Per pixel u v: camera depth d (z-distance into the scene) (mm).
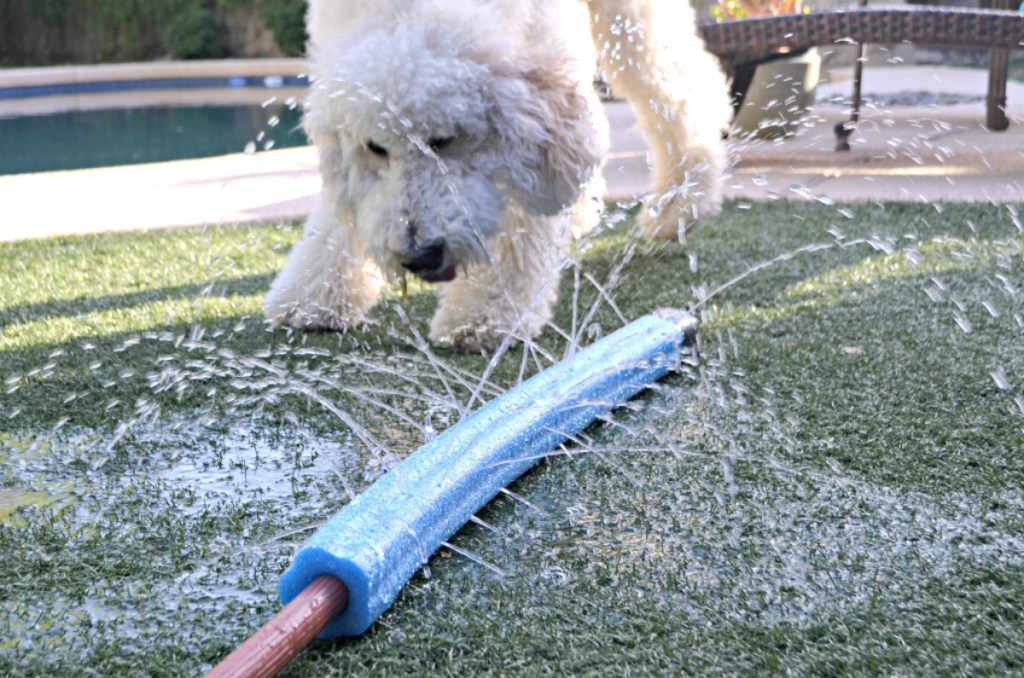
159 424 2158
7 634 1435
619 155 5699
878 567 1582
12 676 1344
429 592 1521
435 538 1604
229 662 1185
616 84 3346
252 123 9297
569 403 1999
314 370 2486
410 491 1579
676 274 3254
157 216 4398
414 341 2717
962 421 2102
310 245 2787
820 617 1457
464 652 1379
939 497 1796
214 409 2234
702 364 2447
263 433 2117
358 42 2213
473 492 1721
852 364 2428
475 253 2189
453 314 2666
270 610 1488
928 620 1446
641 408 2203
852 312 2818
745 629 1430
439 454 1702
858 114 5609
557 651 1381
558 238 2670
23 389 2346
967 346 2535
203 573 1586
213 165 5738
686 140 3473
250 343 2689
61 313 2971
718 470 1906
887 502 1779
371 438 2084
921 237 3621
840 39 4469
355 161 2297
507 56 2236
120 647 1406
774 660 1358
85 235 4055
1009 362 2418
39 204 4715
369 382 2400
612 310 2916
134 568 1600
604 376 2104
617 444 2027
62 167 7336
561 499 1812
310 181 5176
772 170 5043
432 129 2127
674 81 3346
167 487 1874
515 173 2254
